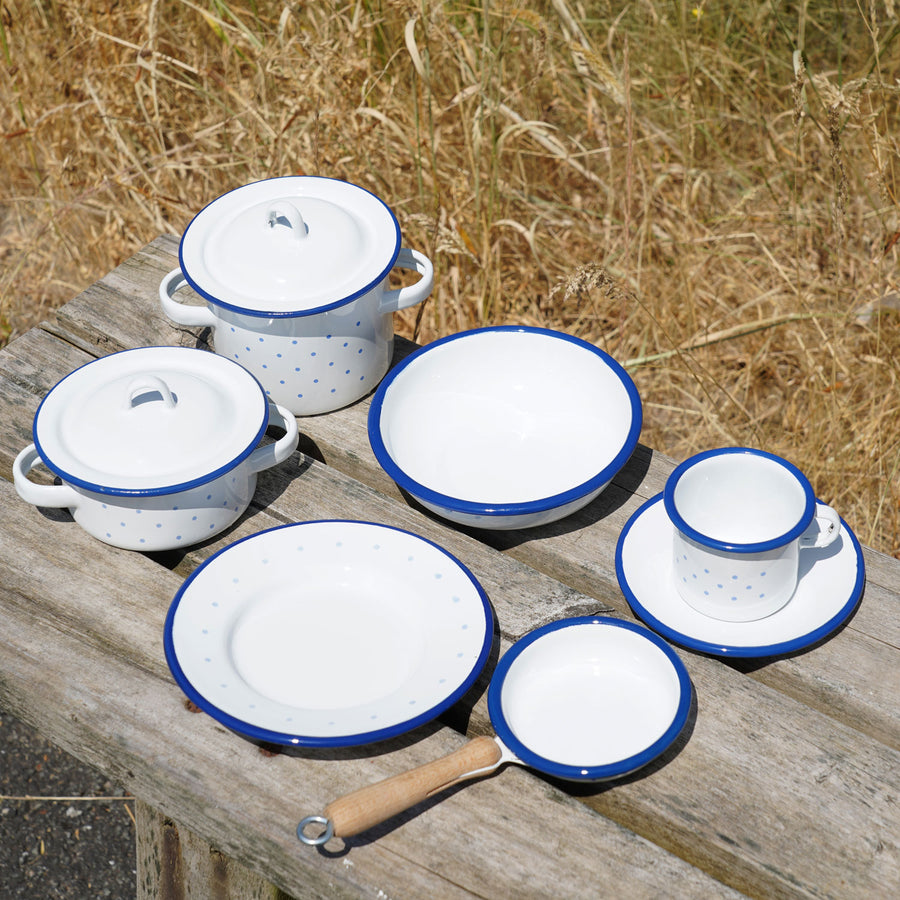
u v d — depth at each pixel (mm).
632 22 2662
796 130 2117
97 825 1974
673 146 2549
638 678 1036
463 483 1258
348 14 2480
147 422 1114
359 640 1062
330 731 957
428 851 936
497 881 917
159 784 1003
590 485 1166
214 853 1211
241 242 1253
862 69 2439
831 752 1010
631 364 2256
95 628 1115
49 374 1433
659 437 2395
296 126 2289
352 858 931
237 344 1285
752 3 2646
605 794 992
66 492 1136
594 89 2551
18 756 2070
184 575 1224
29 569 1173
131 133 2641
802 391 2393
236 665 1034
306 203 1291
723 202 2625
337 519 1181
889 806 969
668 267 2512
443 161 2484
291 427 1222
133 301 1549
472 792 976
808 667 1087
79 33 2535
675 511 1052
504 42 2234
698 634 1089
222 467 1104
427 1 2193
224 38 2586
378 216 1320
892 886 915
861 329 2363
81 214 2629
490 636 1026
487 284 2383
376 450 1194
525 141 2629
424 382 1322
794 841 946
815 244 2465
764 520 1126
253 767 992
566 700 1021
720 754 1008
